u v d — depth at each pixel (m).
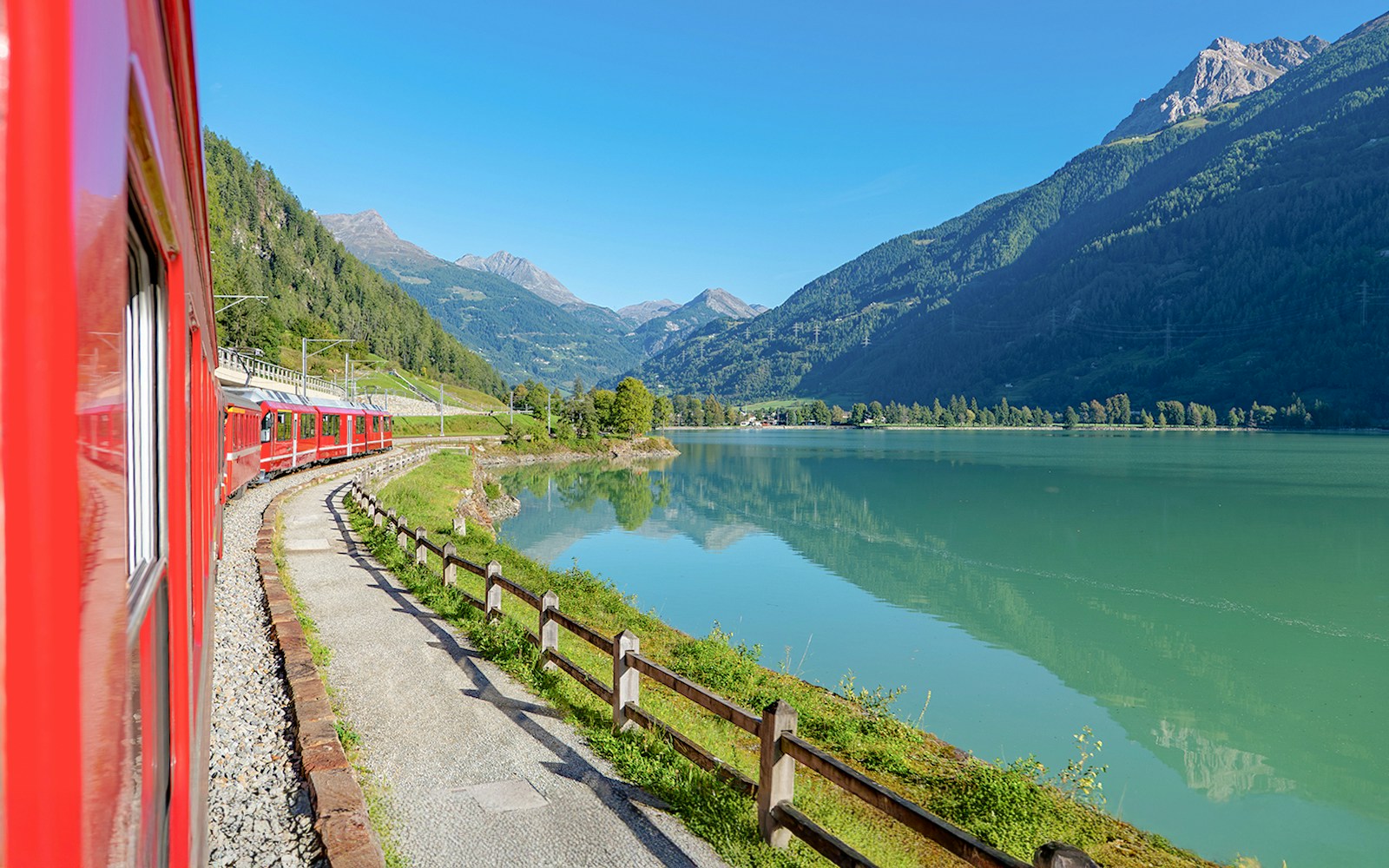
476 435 115.25
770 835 5.98
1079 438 183.88
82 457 0.99
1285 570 34.94
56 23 0.85
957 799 9.47
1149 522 48.00
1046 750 16.67
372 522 21.23
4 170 0.79
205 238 4.05
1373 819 14.29
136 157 1.67
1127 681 21.31
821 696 13.33
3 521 0.80
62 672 0.89
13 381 0.81
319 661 9.94
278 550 17.70
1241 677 21.83
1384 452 113.62
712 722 10.66
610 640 8.06
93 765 1.08
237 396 27.41
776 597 29.12
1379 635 25.62
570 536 43.03
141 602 1.88
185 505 2.96
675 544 40.47
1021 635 25.14
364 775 6.85
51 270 0.85
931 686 20.30
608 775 7.07
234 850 5.45
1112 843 9.12
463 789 6.68
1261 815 14.42
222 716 7.82
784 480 77.00
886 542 41.56
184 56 2.23
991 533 44.28
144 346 2.21
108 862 1.17
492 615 11.52
